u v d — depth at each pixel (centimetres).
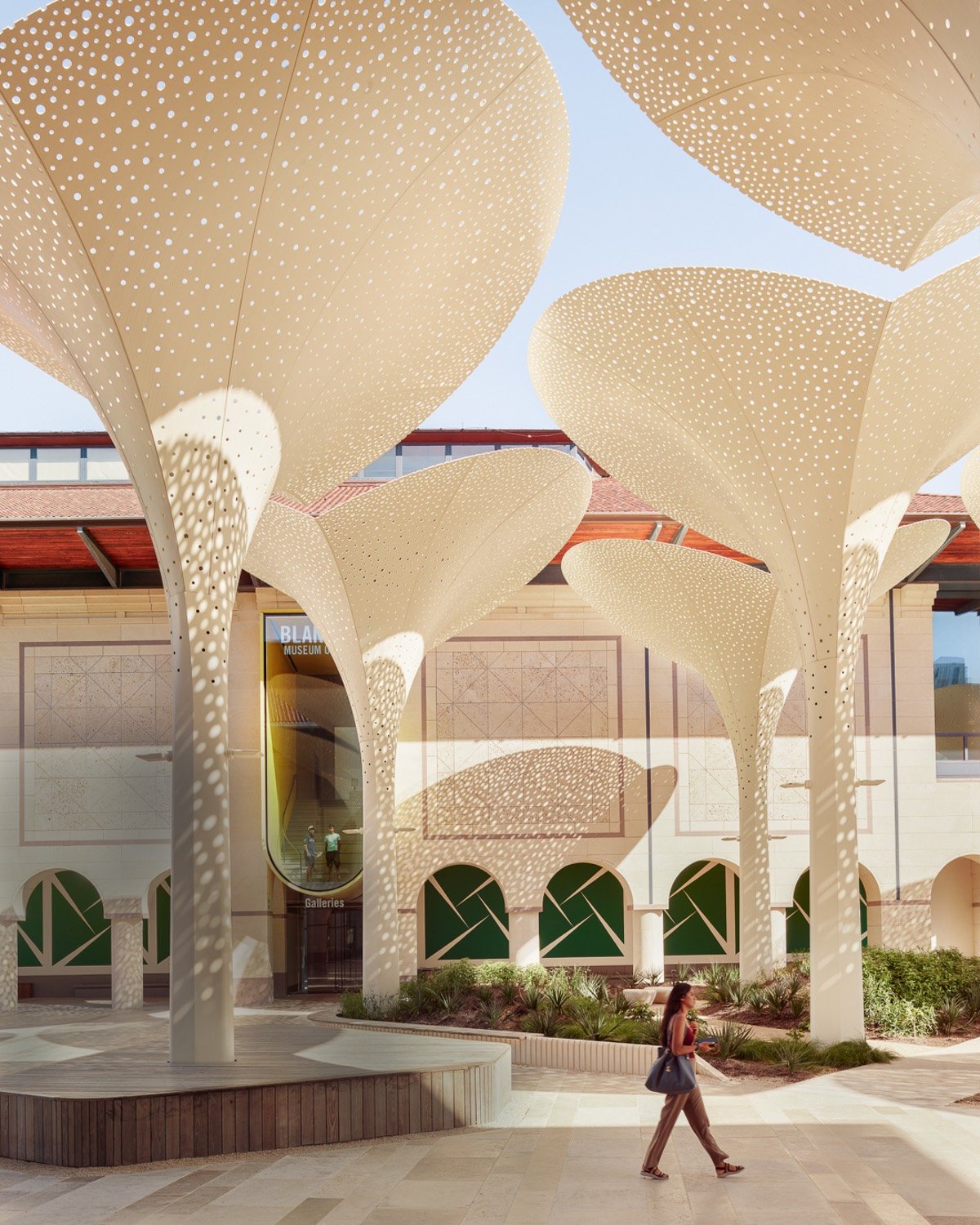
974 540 2503
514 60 1132
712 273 1398
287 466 1350
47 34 970
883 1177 877
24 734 2522
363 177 1136
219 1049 1177
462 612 2253
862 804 2581
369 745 2048
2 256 1144
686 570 2234
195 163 1060
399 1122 1101
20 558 2459
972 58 864
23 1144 1013
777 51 1051
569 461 1938
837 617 1562
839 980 1541
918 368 1412
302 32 1016
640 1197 828
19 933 2733
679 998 912
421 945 2673
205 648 1197
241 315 1159
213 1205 830
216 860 1187
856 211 1268
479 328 1476
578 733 2573
